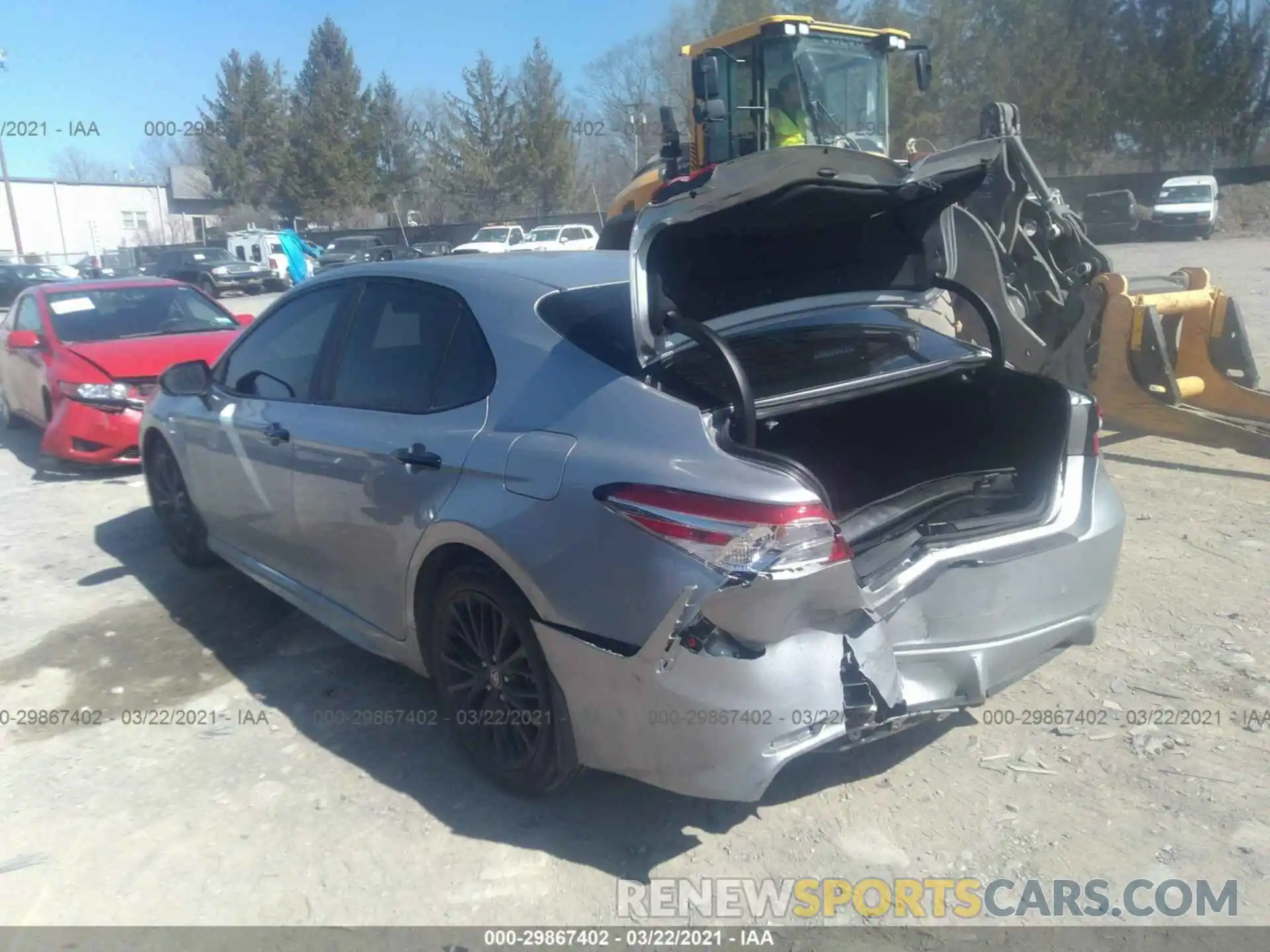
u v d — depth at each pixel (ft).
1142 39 140.87
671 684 9.31
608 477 9.79
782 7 127.44
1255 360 33.47
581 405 10.57
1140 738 12.25
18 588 18.49
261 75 164.45
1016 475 12.73
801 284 12.48
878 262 13.02
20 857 10.76
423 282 13.12
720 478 9.29
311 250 71.56
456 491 11.22
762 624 9.14
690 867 10.33
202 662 15.25
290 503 14.25
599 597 9.75
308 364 14.60
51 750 12.85
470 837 10.88
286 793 11.78
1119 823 10.76
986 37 136.56
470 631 11.55
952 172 11.65
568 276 12.41
